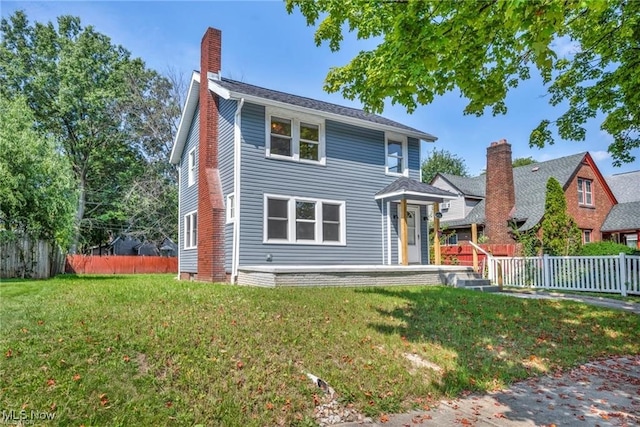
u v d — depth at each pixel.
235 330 5.59
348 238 13.96
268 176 12.55
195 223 15.23
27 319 5.75
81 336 4.96
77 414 3.33
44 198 14.15
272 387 4.07
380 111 5.73
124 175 28.06
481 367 5.18
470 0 3.80
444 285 12.73
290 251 12.73
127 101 25.81
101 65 28.31
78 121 26.55
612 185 28.80
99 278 15.11
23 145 13.56
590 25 7.40
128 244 35.06
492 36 4.35
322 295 8.76
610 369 5.64
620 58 7.91
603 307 9.41
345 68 6.45
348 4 6.46
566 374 5.32
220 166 13.44
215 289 9.55
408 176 15.85
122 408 3.47
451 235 23.84
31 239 14.34
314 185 13.44
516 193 23.58
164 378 4.03
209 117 13.71
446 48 4.24
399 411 3.95
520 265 14.55
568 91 9.88
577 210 22.77
